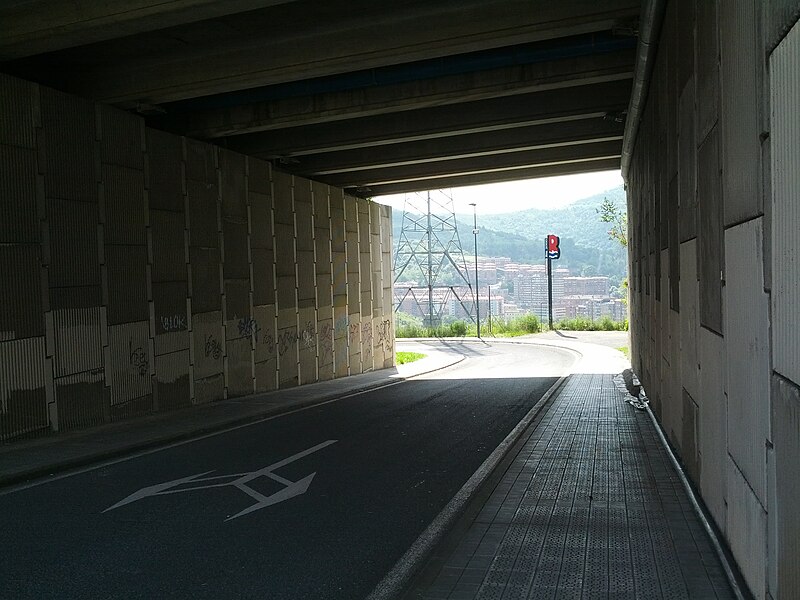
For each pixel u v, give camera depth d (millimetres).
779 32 3906
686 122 8398
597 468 9633
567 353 43250
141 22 12094
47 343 13328
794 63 3621
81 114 14508
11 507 8234
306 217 26000
